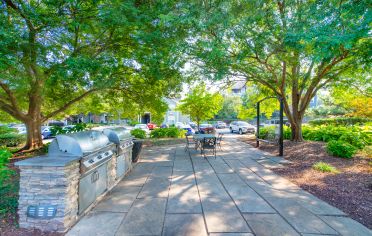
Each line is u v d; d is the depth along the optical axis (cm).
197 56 793
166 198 422
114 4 566
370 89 1054
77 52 692
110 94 1119
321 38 471
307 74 1041
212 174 594
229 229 305
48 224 297
